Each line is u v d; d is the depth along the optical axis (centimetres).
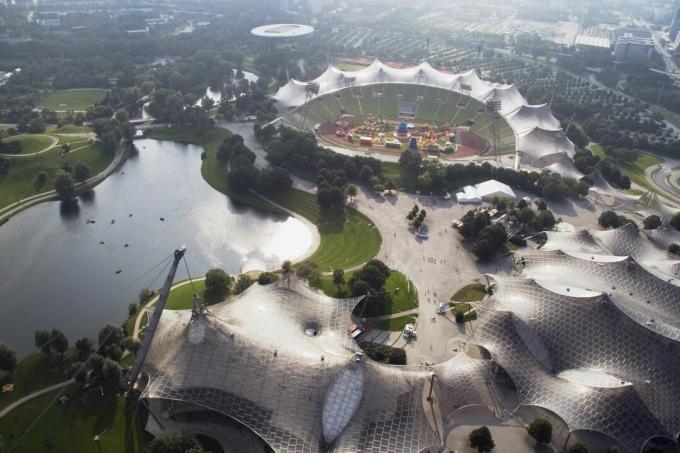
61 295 18438
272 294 15500
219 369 12525
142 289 18675
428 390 14200
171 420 13038
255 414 11988
